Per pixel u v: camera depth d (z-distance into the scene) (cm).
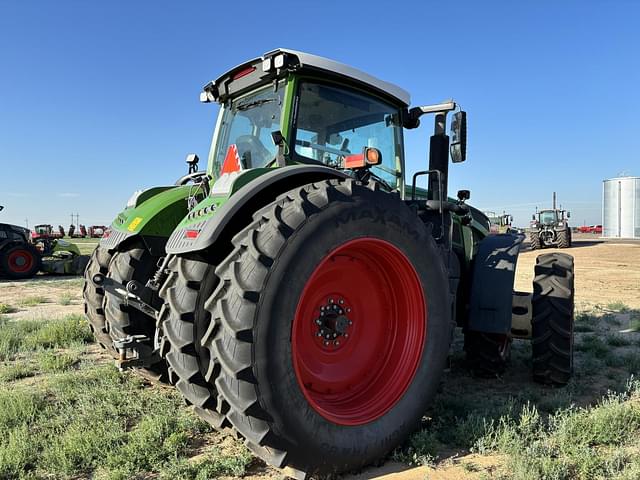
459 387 414
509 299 402
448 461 279
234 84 380
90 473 273
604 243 2889
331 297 294
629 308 801
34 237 1540
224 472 268
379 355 311
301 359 277
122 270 377
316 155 342
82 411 347
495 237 450
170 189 443
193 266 275
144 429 310
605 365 472
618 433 301
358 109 370
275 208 259
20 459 278
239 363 230
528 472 253
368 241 277
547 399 369
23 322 655
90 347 545
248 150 369
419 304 304
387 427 279
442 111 409
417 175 378
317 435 247
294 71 331
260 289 236
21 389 397
